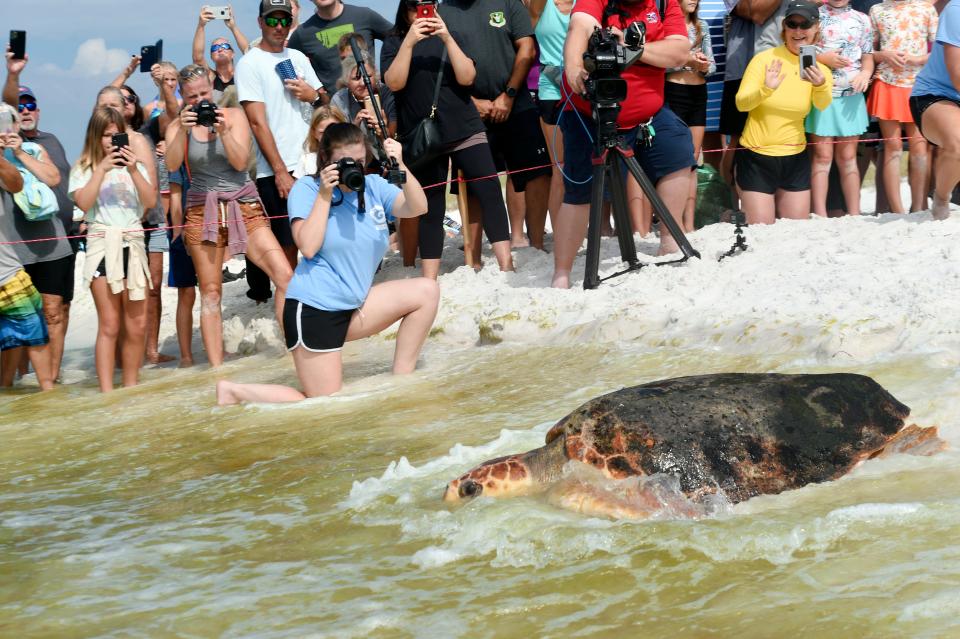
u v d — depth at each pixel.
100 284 20.55
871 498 8.64
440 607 7.40
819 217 23.22
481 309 19.89
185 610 7.77
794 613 6.57
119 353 25.11
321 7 25.45
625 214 19.22
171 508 10.98
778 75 21.91
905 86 24.02
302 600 7.79
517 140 24.95
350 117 24.31
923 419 10.55
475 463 11.05
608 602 7.19
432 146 21.92
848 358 13.09
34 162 21.72
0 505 11.79
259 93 22.02
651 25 18.84
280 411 15.82
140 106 26.30
